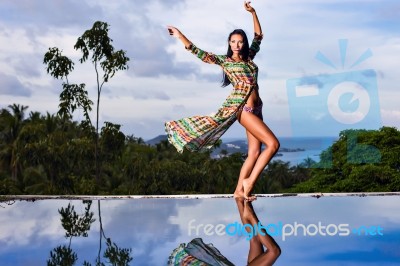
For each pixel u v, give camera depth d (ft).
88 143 58.08
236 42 13.20
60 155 61.05
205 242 8.50
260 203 13.89
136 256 7.39
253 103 13.17
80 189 56.75
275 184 75.41
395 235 9.09
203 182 67.72
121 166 66.18
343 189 43.68
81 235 9.16
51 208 13.46
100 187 58.85
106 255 7.46
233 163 70.49
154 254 7.53
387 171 42.45
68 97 52.75
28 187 63.31
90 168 61.16
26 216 11.89
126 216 11.70
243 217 11.30
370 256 7.45
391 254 7.57
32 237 9.00
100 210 12.91
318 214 11.76
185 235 9.16
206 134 13.12
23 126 83.05
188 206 13.52
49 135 67.67
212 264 6.91
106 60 52.42
